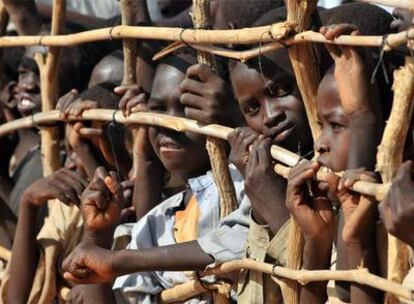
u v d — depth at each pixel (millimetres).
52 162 13617
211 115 11539
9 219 14602
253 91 10945
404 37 8977
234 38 10789
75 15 16031
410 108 9047
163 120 11977
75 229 12930
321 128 10133
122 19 12656
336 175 9359
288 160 10336
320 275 9648
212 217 11688
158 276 11938
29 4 15484
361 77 9406
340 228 9680
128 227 12523
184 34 11438
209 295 11508
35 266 12875
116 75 13914
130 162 13227
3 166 15312
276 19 11328
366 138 9414
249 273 10773
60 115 13094
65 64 14953
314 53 10141
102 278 11242
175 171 12211
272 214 10289
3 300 13047
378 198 8930
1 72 15352
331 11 11164
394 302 9234
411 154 9516
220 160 11453
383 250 9367
